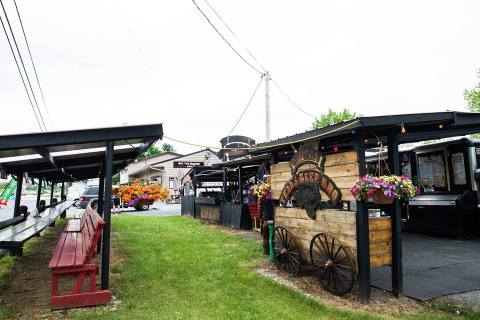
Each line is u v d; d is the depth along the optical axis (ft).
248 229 33.65
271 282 15.98
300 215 17.37
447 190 29.63
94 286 13.20
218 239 27.89
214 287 15.40
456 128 19.65
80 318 11.71
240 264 19.72
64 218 42.55
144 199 62.64
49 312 12.44
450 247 24.39
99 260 20.33
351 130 14.02
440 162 30.40
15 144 12.19
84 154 23.97
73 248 15.74
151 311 12.47
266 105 55.52
